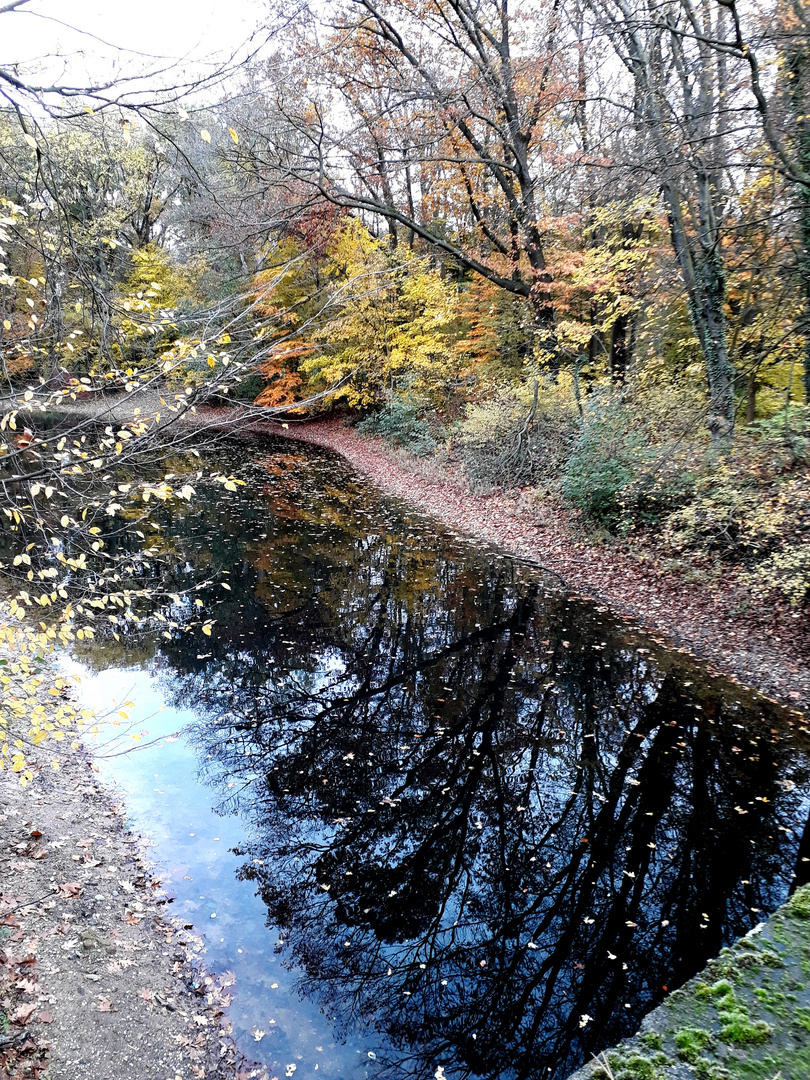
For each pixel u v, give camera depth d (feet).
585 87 55.83
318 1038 12.82
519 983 14.10
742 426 40.09
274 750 22.88
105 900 15.46
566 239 59.98
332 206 51.01
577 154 53.78
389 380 82.89
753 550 32.76
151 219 80.94
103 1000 12.66
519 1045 12.74
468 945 15.14
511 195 57.72
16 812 17.57
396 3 52.19
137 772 21.38
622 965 14.55
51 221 11.34
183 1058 12.05
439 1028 13.07
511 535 47.37
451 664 29.37
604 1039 12.85
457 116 53.52
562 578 39.63
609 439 42.55
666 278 46.62
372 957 14.79
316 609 35.50
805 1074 4.37
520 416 55.93
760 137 36.96
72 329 11.84
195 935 15.16
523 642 31.32
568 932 15.47
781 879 17.01
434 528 51.44
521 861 17.85
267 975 14.23
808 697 25.21
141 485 11.57
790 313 39.17
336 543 47.39
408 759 22.49
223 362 10.93
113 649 30.17
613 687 27.02
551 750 22.95
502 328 66.85
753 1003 5.02
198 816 19.36
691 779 21.20
